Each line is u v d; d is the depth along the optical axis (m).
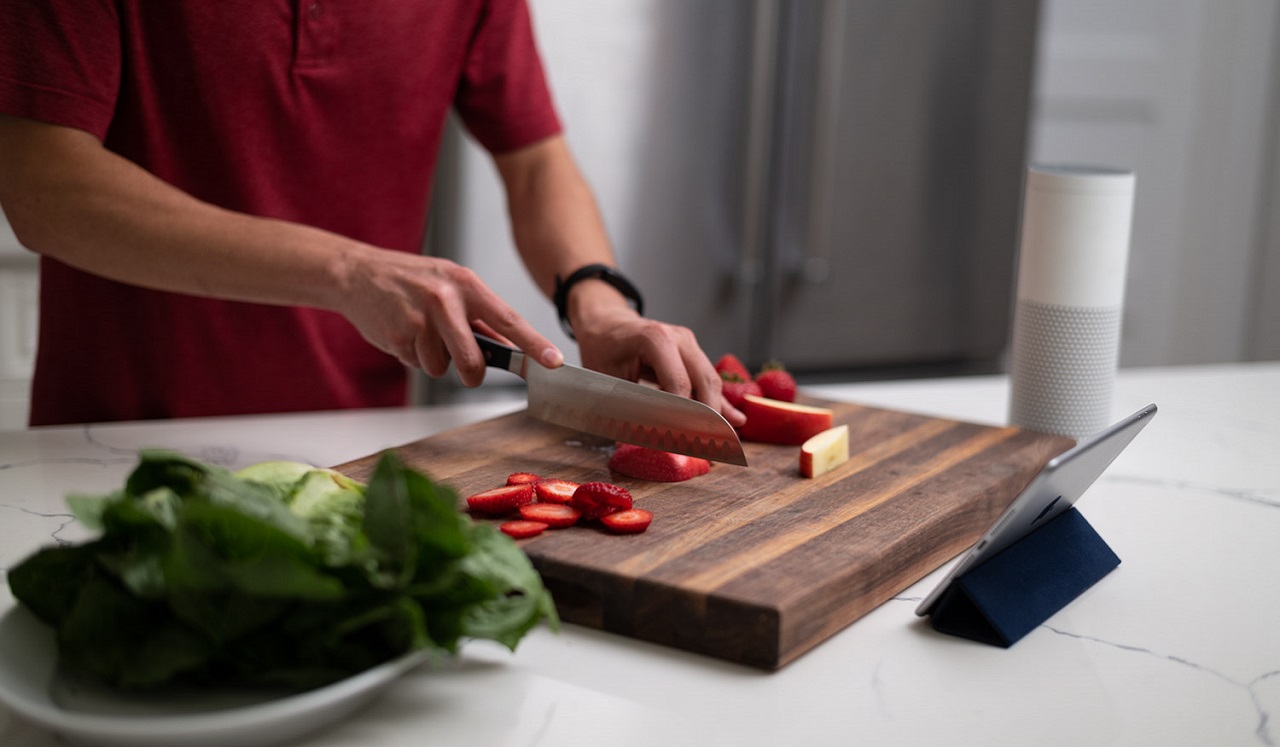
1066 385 1.29
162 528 0.65
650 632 0.82
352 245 1.18
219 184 1.42
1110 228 1.25
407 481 0.66
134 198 1.19
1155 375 1.71
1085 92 2.99
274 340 1.49
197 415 1.49
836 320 2.59
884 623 0.86
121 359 1.45
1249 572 0.97
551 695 0.75
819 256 2.47
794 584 0.81
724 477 1.08
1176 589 0.93
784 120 2.43
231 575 0.62
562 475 1.08
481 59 1.57
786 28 2.38
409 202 1.58
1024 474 1.12
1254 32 3.06
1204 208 3.17
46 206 1.19
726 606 0.79
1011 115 2.65
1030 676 0.78
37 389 1.50
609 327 1.29
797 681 0.77
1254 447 1.35
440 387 2.29
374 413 1.41
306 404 1.54
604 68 2.26
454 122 2.18
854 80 2.45
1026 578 0.86
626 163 2.32
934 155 2.58
